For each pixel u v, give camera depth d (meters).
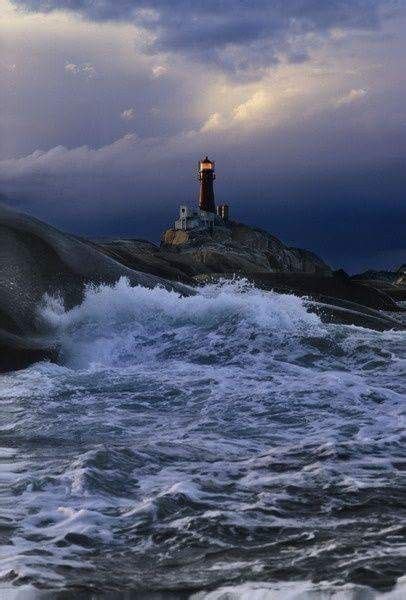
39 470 17.02
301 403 24.97
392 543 12.31
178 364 33.16
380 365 32.06
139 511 14.06
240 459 18.16
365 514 13.87
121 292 38.44
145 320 37.88
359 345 34.66
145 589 10.71
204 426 22.20
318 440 19.78
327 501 14.66
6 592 10.59
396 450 18.62
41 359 33.47
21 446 19.72
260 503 14.55
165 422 22.83
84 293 38.94
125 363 35.12
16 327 35.31
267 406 24.67
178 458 18.11
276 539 12.66
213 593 10.52
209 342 35.62
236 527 13.24
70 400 26.25
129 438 20.70
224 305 38.25
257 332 36.09
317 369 31.67
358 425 21.72
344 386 27.44
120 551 12.27
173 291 43.69
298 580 10.85
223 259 141.62
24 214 43.12
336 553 11.88
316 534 12.84
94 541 12.69
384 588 10.42
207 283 65.06
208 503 14.60
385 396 25.94
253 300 38.75
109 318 37.56
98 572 11.37
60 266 39.78
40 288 38.25
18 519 13.74
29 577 11.08
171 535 12.91
